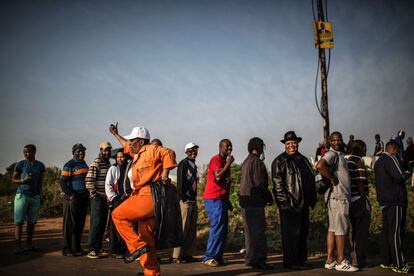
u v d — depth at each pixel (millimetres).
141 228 5070
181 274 5848
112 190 6699
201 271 6070
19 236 7172
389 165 6305
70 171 7023
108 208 7031
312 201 6605
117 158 6891
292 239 6348
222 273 5938
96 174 6910
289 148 6613
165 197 5086
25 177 7234
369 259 7223
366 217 6352
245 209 6508
